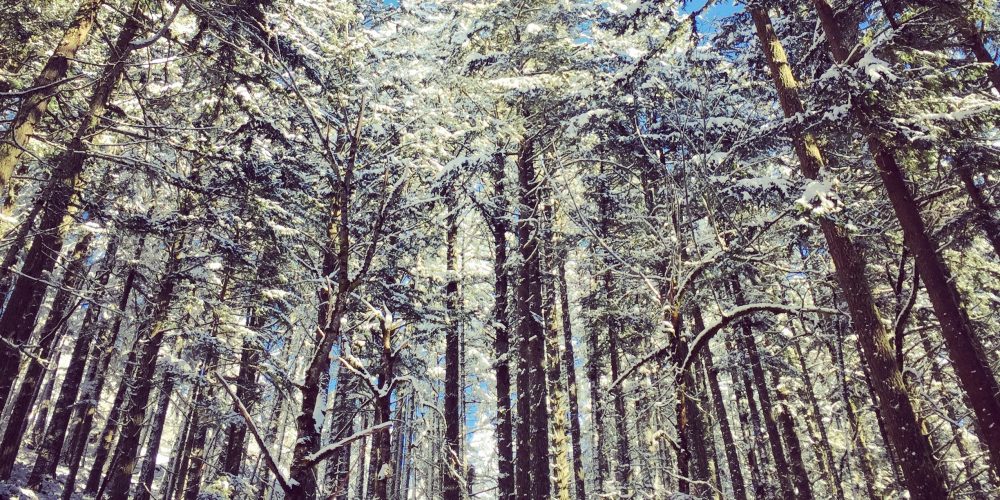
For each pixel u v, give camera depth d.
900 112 9.06
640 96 11.95
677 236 8.31
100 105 9.70
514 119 14.13
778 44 10.86
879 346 8.30
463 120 13.09
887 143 8.69
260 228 11.45
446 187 12.51
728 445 15.84
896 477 13.45
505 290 14.63
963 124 9.24
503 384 13.33
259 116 12.12
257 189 11.28
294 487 4.59
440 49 16.30
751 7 11.16
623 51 15.30
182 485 17.94
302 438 4.90
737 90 13.72
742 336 15.25
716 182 9.31
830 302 14.86
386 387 7.20
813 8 11.85
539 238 13.70
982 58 11.45
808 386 20.41
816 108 8.84
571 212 9.54
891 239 12.42
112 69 9.05
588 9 16.12
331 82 10.09
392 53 12.45
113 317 17.41
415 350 15.61
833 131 8.84
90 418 18.59
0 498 13.25
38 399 30.92
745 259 8.44
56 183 9.02
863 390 16.27
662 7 11.16
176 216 11.26
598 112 11.71
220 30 9.95
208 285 14.45
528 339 13.22
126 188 12.95
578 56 15.28
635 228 13.84
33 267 9.39
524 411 12.45
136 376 12.66
